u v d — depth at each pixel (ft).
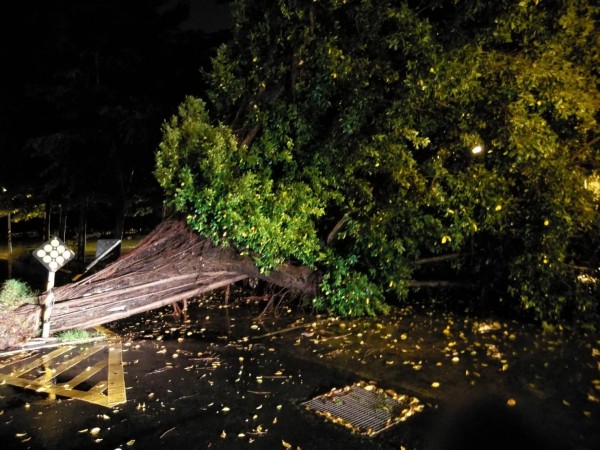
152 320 29.78
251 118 29.45
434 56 24.53
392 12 25.09
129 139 55.36
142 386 18.98
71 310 24.99
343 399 17.74
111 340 25.22
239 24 29.76
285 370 20.81
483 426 15.64
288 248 28.45
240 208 26.50
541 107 26.14
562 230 26.12
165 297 27.71
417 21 25.02
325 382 19.40
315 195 29.07
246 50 30.09
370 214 28.96
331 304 30.12
